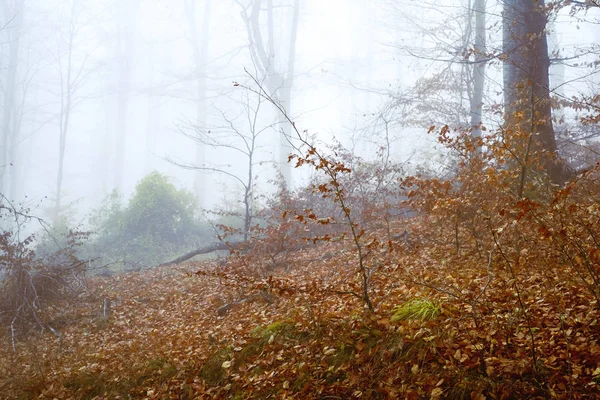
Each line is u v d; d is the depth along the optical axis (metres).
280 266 11.05
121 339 8.58
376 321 4.91
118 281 13.95
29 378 6.78
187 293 10.73
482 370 3.94
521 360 3.83
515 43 11.64
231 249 11.17
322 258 10.59
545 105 10.47
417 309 4.86
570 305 4.52
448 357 4.16
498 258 6.26
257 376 5.00
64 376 6.52
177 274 13.54
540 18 11.66
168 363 5.90
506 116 9.91
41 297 10.98
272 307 7.29
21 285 10.64
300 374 4.69
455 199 7.35
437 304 4.91
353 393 4.26
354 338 4.87
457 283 5.74
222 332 6.50
